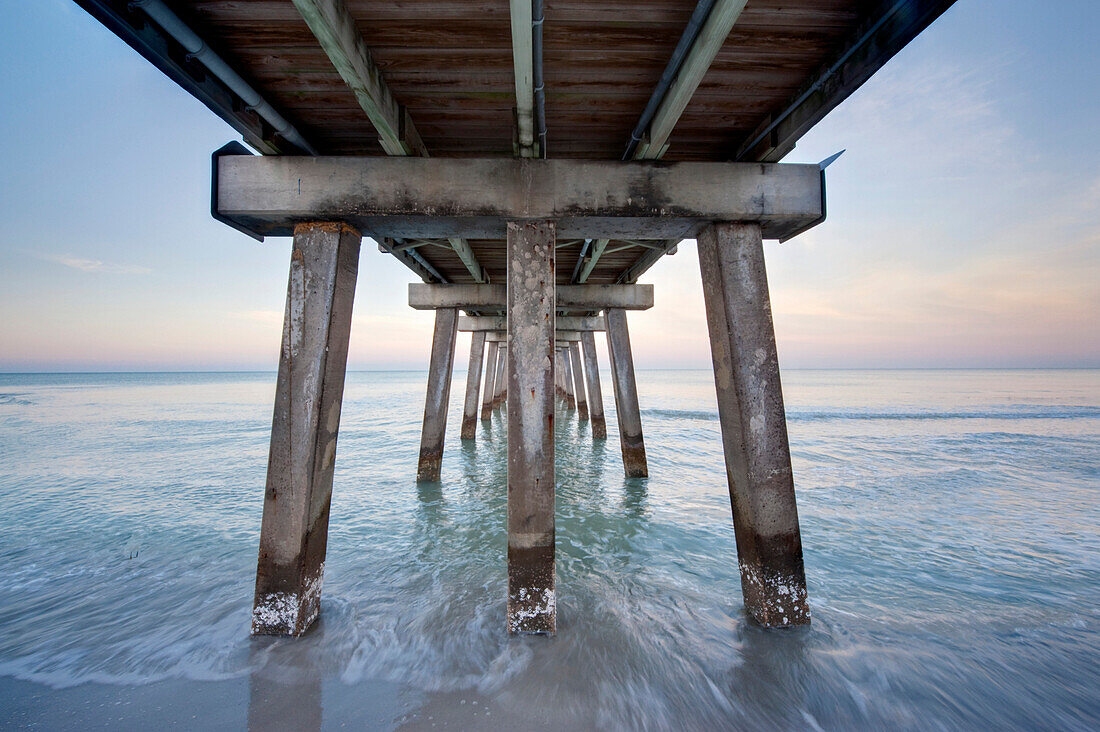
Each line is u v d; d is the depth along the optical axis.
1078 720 2.32
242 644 2.83
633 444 7.68
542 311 2.89
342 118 2.94
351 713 2.28
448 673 2.57
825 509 6.18
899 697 2.45
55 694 2.45
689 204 2.93
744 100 2.81
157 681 2.54
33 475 8.57
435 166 2.88
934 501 6.59
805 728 2.23
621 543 4.80
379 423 16.73
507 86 2.63
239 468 9.10
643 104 2.86
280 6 2.03
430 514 5.84
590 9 2.08
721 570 4.12
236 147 2.96
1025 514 5.98
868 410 21.97
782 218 2.97
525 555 2.83
